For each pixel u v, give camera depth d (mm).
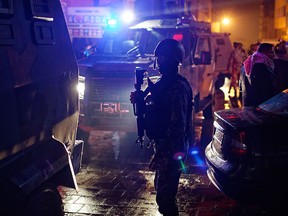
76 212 4855
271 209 4160
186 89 3543
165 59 3529
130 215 4758
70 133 4266
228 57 12531
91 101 7195
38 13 3547
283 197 3965
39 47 3611
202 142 7820
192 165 6609
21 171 3195
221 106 10562
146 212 4844
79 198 5297
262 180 3930
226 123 4258
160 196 3527
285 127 4008
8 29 3152
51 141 3713
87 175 6230
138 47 8312
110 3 13031
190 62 7895
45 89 3680
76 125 4418
